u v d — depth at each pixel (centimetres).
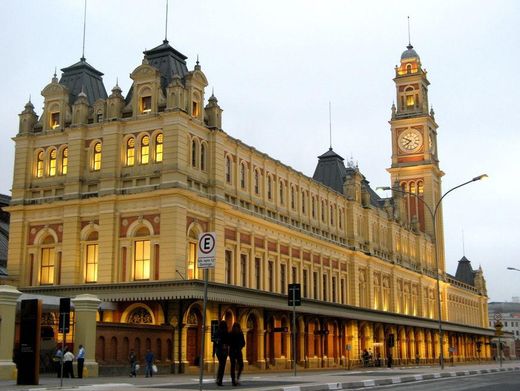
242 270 6009
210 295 4838
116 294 5006
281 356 6384
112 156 5475
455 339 12256
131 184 5422
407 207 12162
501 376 4997
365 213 8819
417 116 12344
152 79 5538
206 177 5622
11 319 3697
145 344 4694
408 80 12656
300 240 7081
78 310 4069
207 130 5681
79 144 5662
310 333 6962
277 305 5697
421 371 5462
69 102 5966
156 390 2655
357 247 8369
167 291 4812
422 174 12194
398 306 9712
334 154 9100
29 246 5762
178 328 4950
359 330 7988
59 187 5725
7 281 5631
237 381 2964
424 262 11294
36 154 5931
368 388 3278
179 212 5172
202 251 2389
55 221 5684
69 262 5491
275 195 6738
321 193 7769
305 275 7194
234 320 5544
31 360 3209
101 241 5375
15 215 5841
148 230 5272
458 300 13262
